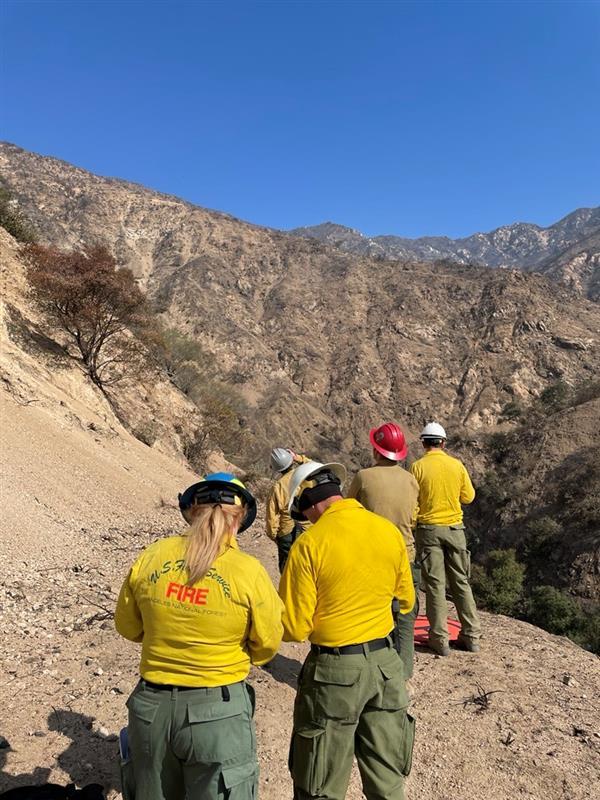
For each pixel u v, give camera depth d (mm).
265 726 4137
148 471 17891
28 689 4391
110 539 10781
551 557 50344
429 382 130125
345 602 2670
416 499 4602
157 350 30609
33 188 189000
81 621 6125
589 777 3598
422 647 5719
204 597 2240
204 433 26562
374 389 128500
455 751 3846
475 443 73688
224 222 195250
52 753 3586
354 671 2607
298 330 147625
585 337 137500
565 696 4715
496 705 4496
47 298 20031
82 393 19469
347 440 115312
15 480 11172
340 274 170250
